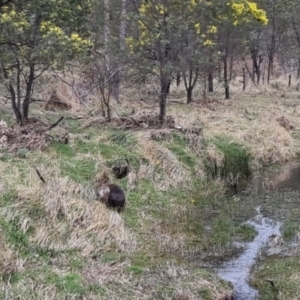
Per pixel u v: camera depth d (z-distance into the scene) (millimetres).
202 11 13188
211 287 6270
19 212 7031
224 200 9914
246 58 30234
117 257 6867
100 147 10344
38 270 6141
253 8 17922
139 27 12953
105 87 14734
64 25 10461
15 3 9773
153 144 10891
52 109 13289
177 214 8859
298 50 28359
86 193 8195
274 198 10125
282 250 7535
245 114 16047
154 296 5953
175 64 13180
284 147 13969
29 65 10312
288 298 6086
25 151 8859
